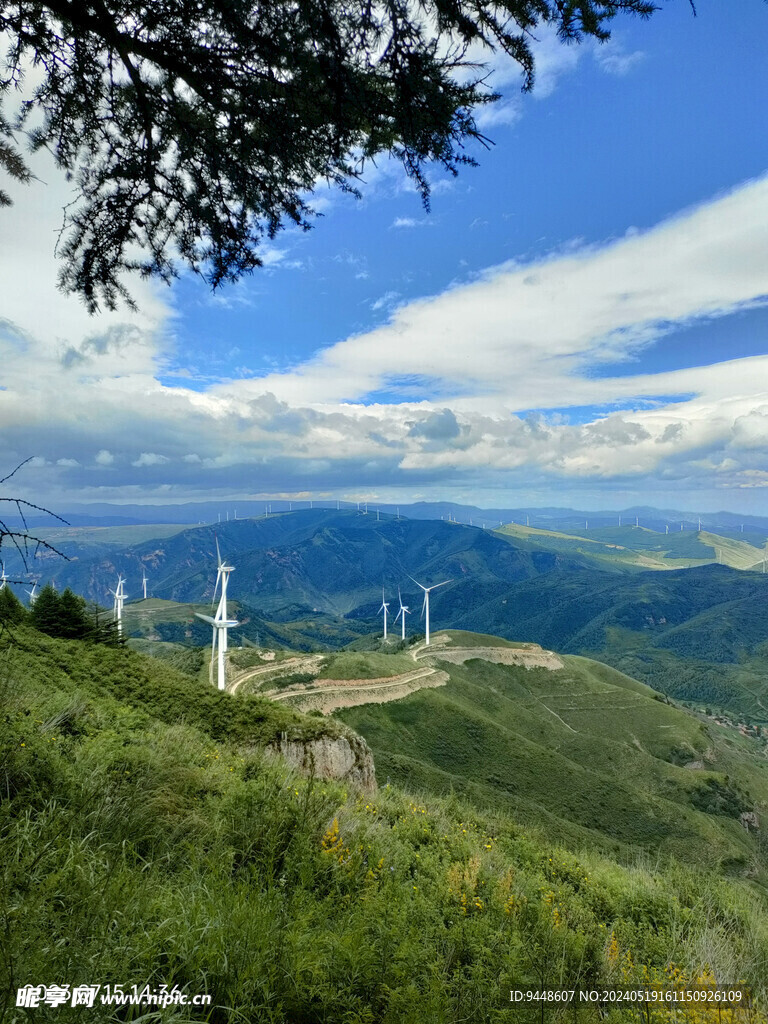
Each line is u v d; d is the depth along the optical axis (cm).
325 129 539
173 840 575
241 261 646
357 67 500
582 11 470
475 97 517
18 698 934
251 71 514
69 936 348
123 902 405
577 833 5719
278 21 457
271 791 739
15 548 418
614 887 977
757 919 952
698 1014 524
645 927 825
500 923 633
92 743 802
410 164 571
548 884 873
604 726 15025
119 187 581
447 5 462
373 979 418
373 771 2255
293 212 625
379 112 525
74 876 419
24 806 532
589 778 9825
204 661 12362
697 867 1216
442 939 535
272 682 12012
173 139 588
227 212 621
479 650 17812
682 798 11381
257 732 1931
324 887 578
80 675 1827
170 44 502
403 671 13988
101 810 561
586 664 19150
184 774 768
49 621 2630
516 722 13862
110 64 540
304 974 396
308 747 1992
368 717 11506
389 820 1054
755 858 8419
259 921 426
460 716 11688
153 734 1069
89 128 571
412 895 625
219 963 373
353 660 13350
